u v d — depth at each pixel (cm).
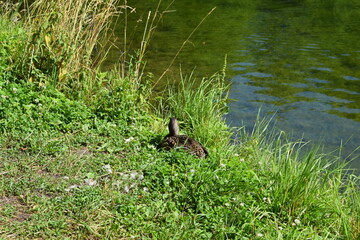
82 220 548
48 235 518
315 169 678
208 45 1906
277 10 2883
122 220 554
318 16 2686
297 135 1057
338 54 1814
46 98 868
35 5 1122
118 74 1059
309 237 573
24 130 764
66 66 961
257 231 561
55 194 602
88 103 929
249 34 2159
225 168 695
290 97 1315
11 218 543
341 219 619
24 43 1001
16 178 632
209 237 539
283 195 641
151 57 1650
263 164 787
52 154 710
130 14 2577
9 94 856
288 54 1803
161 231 542
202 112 1014
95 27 1012
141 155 730
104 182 623
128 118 895
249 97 1302
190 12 2739
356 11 2852
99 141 770
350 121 1149
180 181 641
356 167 911
